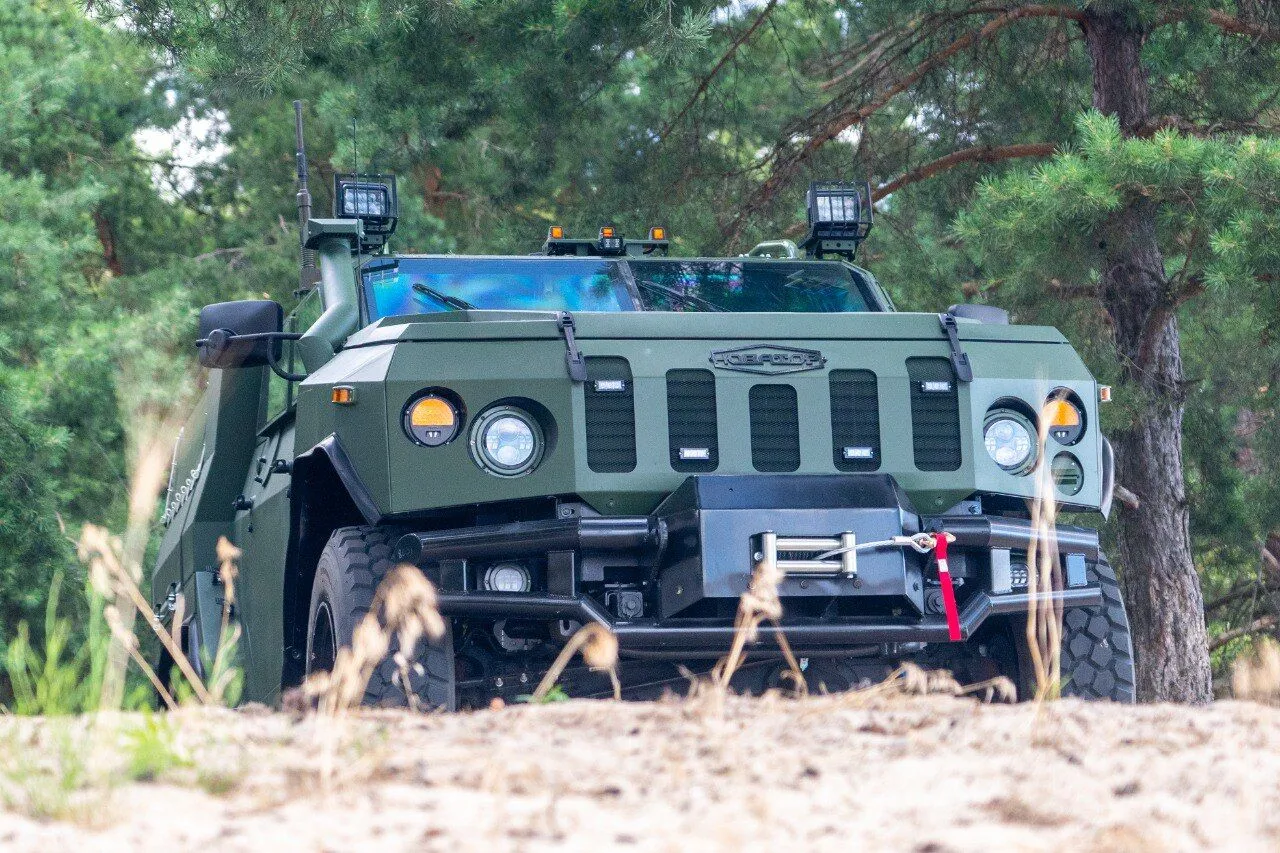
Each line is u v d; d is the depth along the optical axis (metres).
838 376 18.12
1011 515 19.17
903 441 18.03
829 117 45.12
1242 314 39.00
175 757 9.49
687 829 8.04
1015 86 42.56
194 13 31.27
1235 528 50.44
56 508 46.88
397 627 16.62
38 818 8.34
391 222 22.14
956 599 17.86
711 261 22.38
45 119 72.75
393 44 39.94
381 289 20.58
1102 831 7.98
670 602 16.83
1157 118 38.62
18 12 69.94
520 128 44.03
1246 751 10.51
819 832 8.08
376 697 16.59
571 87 41.41
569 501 17.33
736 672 18.31
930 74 43.06
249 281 74.12
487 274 21.08
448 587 16.94
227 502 25.61
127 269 79.56
